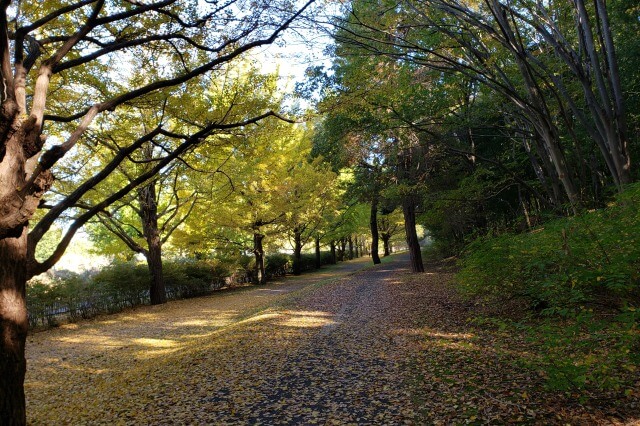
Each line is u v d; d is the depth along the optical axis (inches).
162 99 333.7
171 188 759.7
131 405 223.0
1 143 158.9
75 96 348.5
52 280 604.1
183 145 231.5
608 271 149.4
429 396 192.2
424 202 659.4
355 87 353.1
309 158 893.8
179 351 348.8
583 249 167.6
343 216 1277.1
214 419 190.1
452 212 637.9
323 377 235.8
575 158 509.0
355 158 690.8
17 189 157.5
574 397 168.7
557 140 357.7
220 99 361.4
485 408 170.7
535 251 213.9
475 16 363.6
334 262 1617.9
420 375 221.9
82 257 1294.3
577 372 143.2
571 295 169.5
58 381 313.0
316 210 900.6
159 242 727.7
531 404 168.4
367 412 183.2
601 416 150.4
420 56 455.8
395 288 581.3
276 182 794.2
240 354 297.0
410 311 412.8
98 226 978.1
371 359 263.0
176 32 261.9
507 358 222.1
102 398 247.8
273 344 317.1
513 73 426.9
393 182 712.4
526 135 448.1
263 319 417.1
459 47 403.5
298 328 371.6
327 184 858.8
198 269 871.7
